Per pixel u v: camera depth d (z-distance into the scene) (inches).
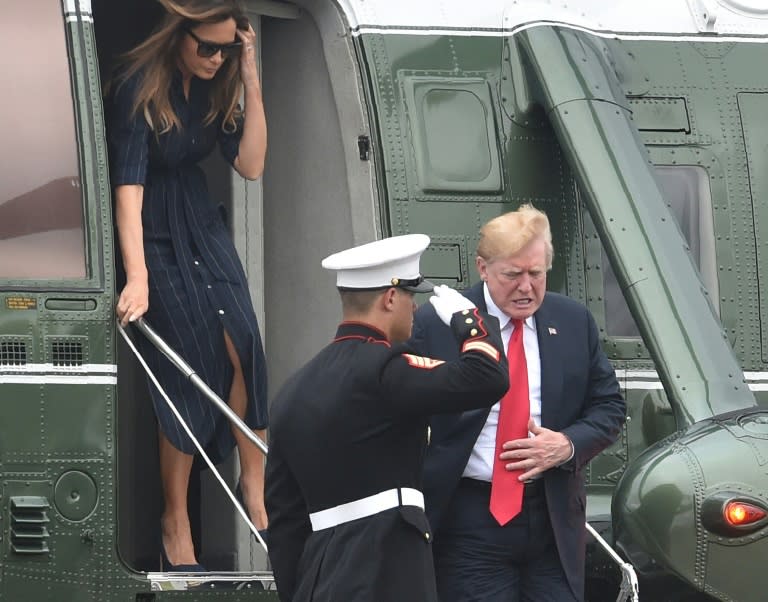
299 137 1011.3
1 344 830.5
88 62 871.7
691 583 788.0
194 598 837.2
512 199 965.8
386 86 963.3
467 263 948.6
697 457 791.1
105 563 831.1
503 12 999.6
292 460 645.9
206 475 968.3
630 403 969.5
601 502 948.6
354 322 655.1
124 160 858.8
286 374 1023.6
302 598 636.7
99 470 834.8
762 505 783.1
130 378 993.5
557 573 721.6
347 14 973.8
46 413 831.1
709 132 1018.1
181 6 855.1
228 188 983.0
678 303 863.7
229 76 895.1
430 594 633.6
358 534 631.8
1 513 822.5
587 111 927.7
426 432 651.5
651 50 1024.9
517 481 712.4
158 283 876.6
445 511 712.4
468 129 968.9
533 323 738.2
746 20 1053.8
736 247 1010.1
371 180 962.7
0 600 820.6
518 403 721.0
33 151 854.5
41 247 847.1
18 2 871.7
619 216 887.1
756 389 992.9
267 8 982.4
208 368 879.7
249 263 983.0
